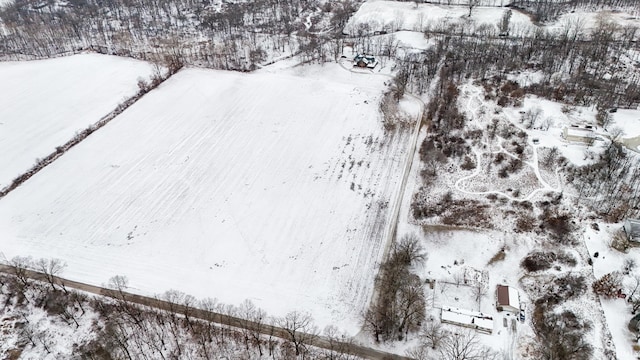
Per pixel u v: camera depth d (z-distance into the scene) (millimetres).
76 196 128625
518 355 85375
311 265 107375
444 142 138625
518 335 88750
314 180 131500
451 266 103500
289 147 144250
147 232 116938
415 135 145125
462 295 96375
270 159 139875
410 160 135625
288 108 162250
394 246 108375
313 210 121750
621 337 85438
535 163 124938
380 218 117688
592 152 124125
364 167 134750
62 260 110000
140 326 92938
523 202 114688
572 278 95500
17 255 111688
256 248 112125
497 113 144125
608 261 97812
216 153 142875
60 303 99000
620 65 165000
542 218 110188
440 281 99500
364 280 102875
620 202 110125
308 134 149500
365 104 161625
